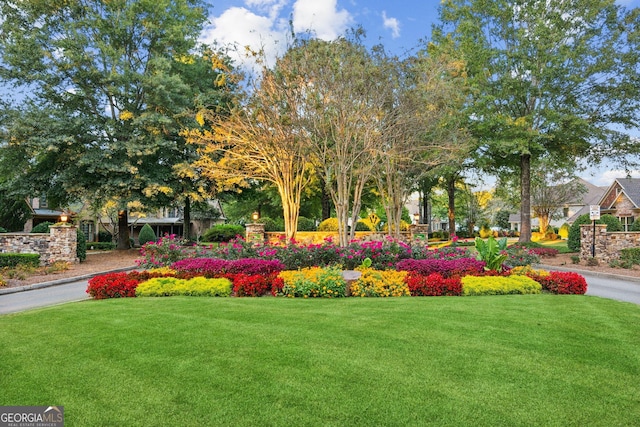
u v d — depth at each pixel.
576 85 16.14
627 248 13.58
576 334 4.47
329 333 4.42
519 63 16.89
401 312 5.46
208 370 3.39
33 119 15.54
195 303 6.18
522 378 3.28
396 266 8.84
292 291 6.96
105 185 16.58
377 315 5.28
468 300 6.48
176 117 16.81
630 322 5.04
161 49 18.44
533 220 47.47
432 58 12.72
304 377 3.25
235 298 6.79
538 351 3.90
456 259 9.34
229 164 13.63
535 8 16.84
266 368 3.42
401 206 14.11
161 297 6.96
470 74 17.72
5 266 12.30
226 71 12.73
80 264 14.56
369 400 2.88
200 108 15.33
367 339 4.21
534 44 16.28
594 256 14.06
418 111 11.08
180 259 9.92
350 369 3.41
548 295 7.14
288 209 11.62
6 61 15.74
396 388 3.06
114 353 3.80
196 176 18.83
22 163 17.19
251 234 17.14
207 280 7.51
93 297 7.18
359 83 9.57
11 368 3.47
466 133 15.41
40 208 28.77
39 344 4.08
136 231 38.00
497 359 3.68
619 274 11.25
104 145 17.08
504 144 16.08
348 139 10.09
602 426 2.58
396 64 10.44
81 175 17.25
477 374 3.34
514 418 2.66
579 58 15.98
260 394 2.96
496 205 50.16
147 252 10.23
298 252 9.16
